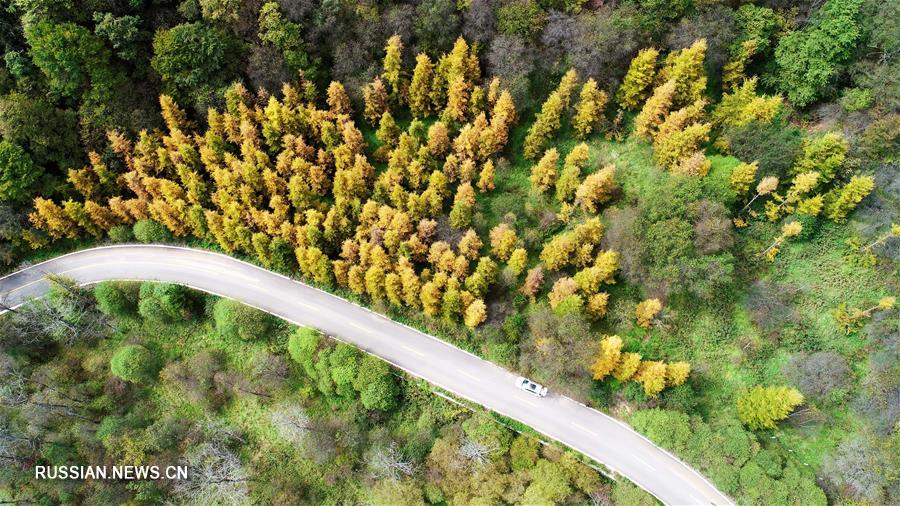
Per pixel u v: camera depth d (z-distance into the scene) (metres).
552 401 74.69
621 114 82.44
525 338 75.00
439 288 76.25
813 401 70.19
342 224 78.25
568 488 68.38
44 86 80.50
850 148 74.94
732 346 73.50
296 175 78.94
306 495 76.44
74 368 82.31
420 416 76.06
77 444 77.62
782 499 64.12
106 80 80.19
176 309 80.81
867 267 74.19
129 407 80.94
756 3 81.12
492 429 72.62
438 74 82.25
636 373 71.25
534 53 81.06
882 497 64.19
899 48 74.94
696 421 69.62
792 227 72.81
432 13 80.06
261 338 81.31
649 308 70.94
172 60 79.06
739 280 75.38
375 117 84.12
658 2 78.25
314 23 80.69
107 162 82.75
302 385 79.94
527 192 82.69
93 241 87.50
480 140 80.00
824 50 76.06
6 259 84.00
